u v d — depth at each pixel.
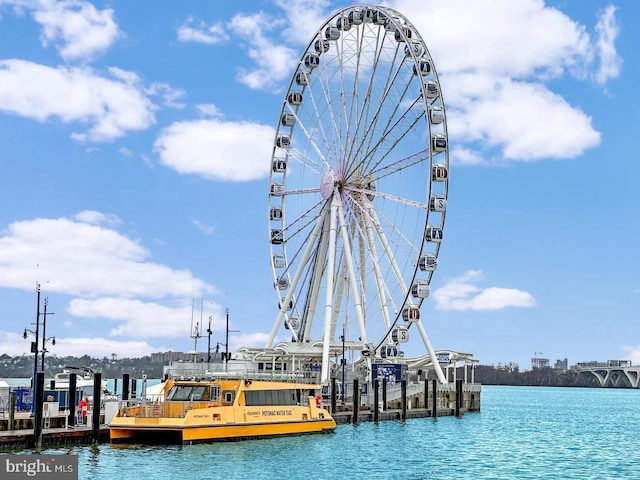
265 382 75.50
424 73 100.69
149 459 63.53
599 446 89.69
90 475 57.78
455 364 129.50
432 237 99.12
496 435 96.81
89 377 103.94
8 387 80.81
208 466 62.03
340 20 112.75
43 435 65.81
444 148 99.69
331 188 108.94
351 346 111.00
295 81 120.62
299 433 77.88
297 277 115.06
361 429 92.31
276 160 123.31
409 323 103.19
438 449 79.31
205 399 72.19
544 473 67.56
